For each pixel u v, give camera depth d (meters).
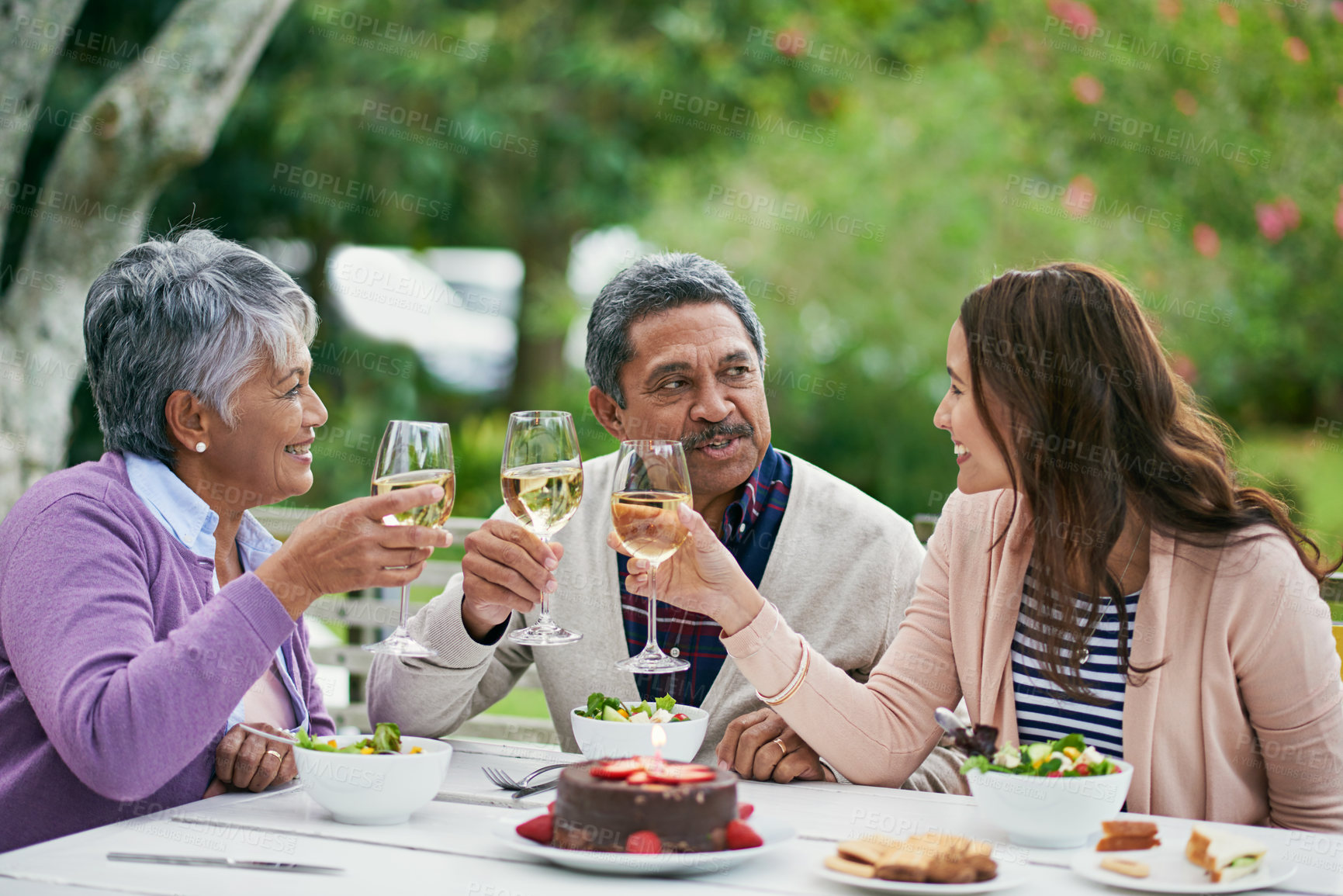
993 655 1.70
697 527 1.46
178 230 1.83
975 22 5.95
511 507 1.58
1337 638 1.94
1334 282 5.66
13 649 1.37
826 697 1.58
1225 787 1.57
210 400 1.57
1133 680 1.59
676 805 1.13
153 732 1.26
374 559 1.34
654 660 1.51
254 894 1.06
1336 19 5.57
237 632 1.30
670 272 1.95
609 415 2.09
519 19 6.18
